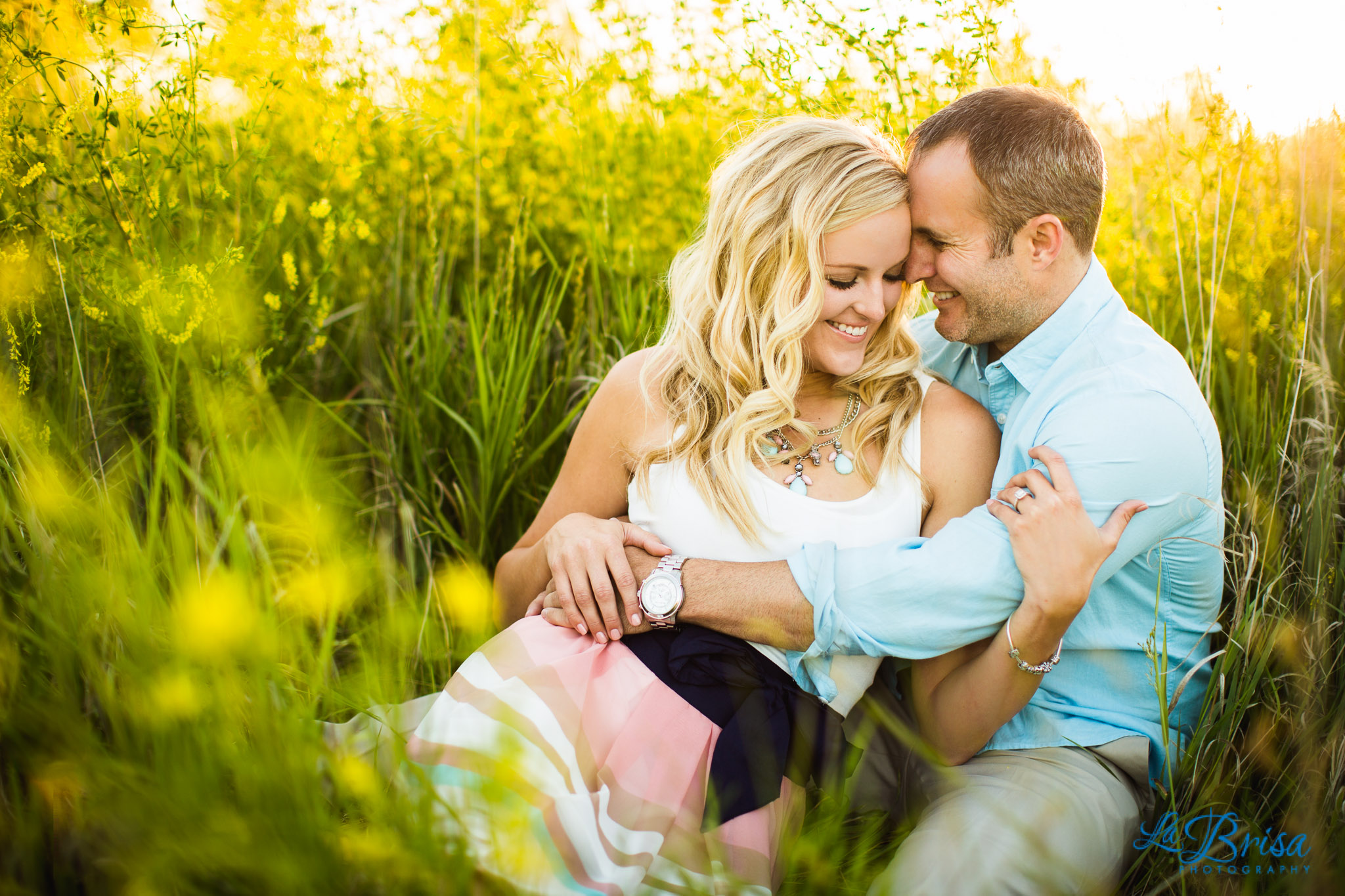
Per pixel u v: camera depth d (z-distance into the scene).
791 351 1.55
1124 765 1.57
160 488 1.64
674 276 1.81
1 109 1.78
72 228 1.81
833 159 1.53
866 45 2.31
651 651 1.49
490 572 2.31
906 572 1.41
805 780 1.46
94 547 1.46
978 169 1.52
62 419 1.88
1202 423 1.52
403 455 2.38
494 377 2.38
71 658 1.28
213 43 2.14
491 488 2.28
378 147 2.64
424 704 1.65
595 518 1.63
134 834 1.01
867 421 1.62
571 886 1.25
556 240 2.86
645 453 1.67
